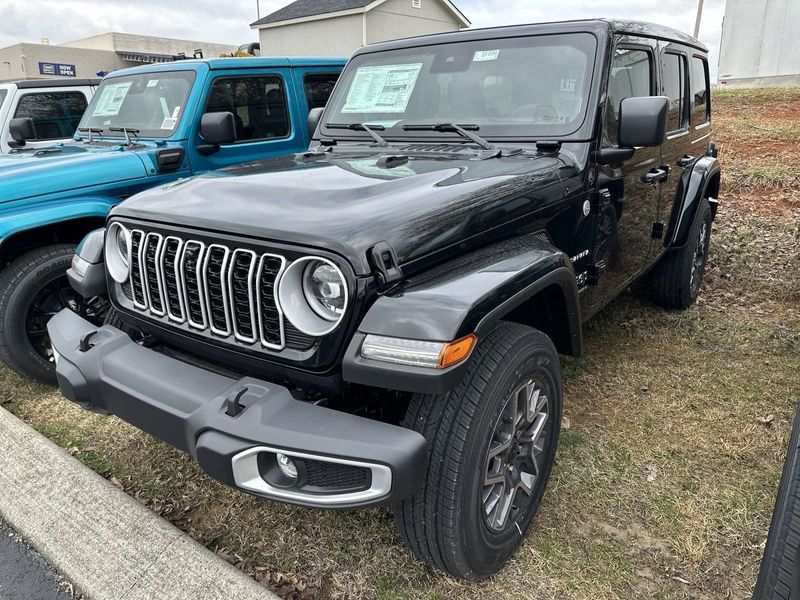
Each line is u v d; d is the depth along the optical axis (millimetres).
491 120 3023
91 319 3398
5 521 2600
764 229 6129
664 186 3877
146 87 4820
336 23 20859
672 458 2951
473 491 2006
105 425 3414
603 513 2596
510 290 1998
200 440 1870
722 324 4465
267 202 2125
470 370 2002
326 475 1854
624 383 3666
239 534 2564
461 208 2150
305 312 1885
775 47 16391
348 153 3072
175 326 2256
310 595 2258
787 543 1826
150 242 2303
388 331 1771
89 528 2488
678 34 4117
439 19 22562
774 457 2945
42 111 6332
